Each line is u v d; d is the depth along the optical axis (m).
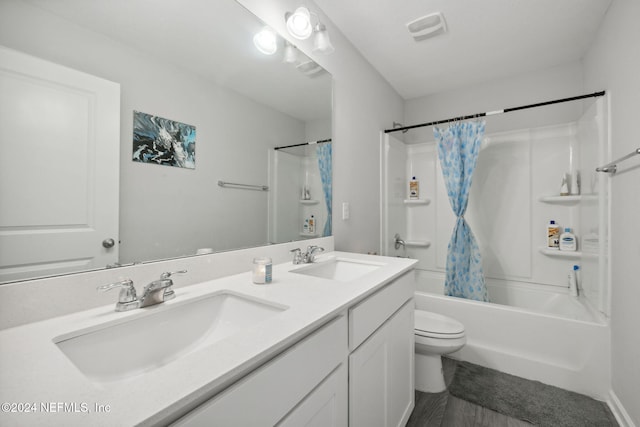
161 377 0.44
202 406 0.44
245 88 1.22
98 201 0.77
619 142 1.45
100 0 0.77
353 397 0.87
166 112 0.93
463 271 2.16
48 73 0.67
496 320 1.86
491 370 1.83
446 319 1.72
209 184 1.08
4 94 0.61
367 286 0.96
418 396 1.58
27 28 0.64
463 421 1.38
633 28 1.31
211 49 1.08
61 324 0.65
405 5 1.63
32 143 0.65
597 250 1.69
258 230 1.29
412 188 2.93
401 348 1.26
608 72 1.63
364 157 2.16
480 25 1.81
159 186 0.92
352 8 1.66
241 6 1.19
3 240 0.62
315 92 1.63
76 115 0.72
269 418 0.56
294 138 1.49
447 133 2.27
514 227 2.50
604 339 1.55
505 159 2.54
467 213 2.70
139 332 0.72
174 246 0.96
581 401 1.53
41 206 0.67
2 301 0.61
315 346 0.70
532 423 1.37
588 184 1.90
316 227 1.65
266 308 0.82
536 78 2.41
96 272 0.76
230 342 0.56
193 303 0.85
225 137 1.14
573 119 2.26
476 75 2.48
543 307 2.30
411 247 2.99
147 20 0.88
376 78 2.37
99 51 0.77
